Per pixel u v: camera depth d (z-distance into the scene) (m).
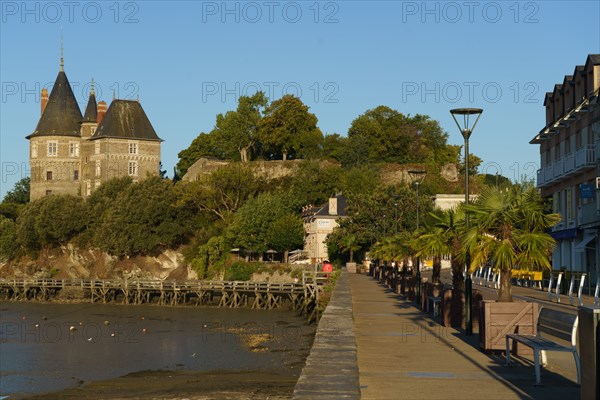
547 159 55.69
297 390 10.24
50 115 125.75
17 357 38.25
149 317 65.25
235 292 77.88
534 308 14.80
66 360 37.12
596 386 8.23
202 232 94.69
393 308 28.22
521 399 10.60
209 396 24.48
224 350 40.62
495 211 16.02
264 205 89.62
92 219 101.69
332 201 96.56
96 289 87.38
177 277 93.44
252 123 125.38
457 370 13.19
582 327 8.61
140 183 98.81
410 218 78.50
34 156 124.94
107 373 32.94
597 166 42.28
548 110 54.97
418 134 125.94
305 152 119.44
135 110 121.81
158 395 25.64
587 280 38.84
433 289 26.11
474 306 20.42
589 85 45.06
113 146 118.44
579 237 47.62
